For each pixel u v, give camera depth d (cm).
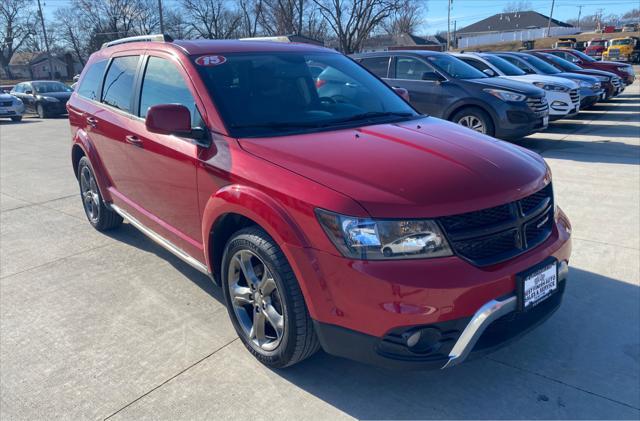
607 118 1324
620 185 645
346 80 398
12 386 289
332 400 274
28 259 467
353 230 237
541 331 330
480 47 7681
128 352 318
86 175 522
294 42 434
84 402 275
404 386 284
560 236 290
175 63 363
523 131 852
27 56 8981
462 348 241
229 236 325
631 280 391
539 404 266
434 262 237
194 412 266
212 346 323
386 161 270
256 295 295
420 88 933
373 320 237
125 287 405
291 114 340
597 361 299
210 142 315
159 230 391
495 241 254
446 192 245
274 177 269
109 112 441
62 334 340
